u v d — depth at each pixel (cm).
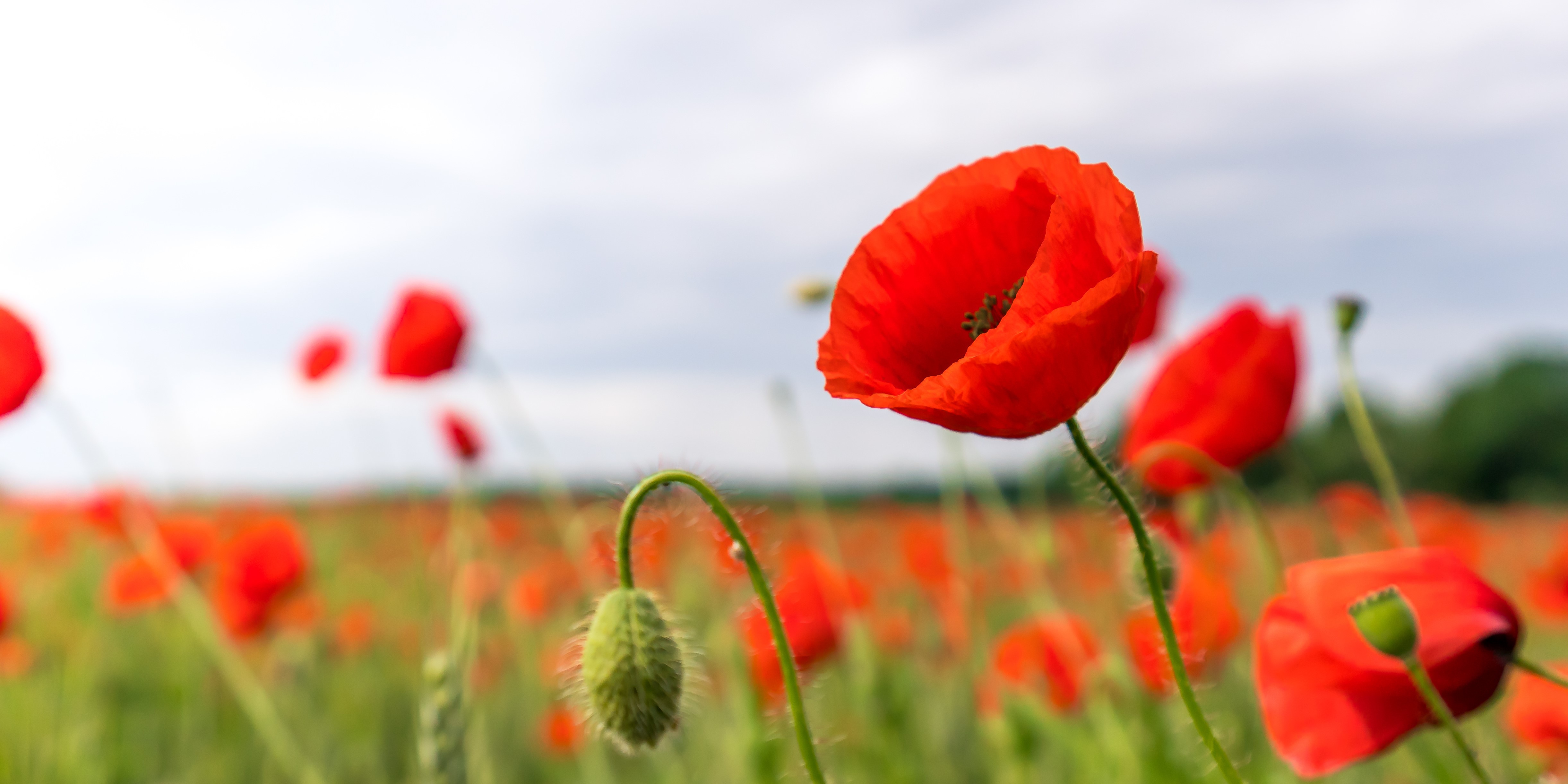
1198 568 230
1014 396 102
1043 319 99
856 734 335
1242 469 225
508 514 727
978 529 590
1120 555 237
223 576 432
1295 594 140
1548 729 224
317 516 859
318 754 472
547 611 550
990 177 123
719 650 304
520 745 504
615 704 141
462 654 299
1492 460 3712
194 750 487
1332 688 137
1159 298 235
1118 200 104
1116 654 254
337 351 467
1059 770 346
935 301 125
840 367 120
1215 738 98
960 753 404
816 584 289
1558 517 1173
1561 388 3794
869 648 334
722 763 337
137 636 618
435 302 404
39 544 693
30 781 379
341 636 598
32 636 574
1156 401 221
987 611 464
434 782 228
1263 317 212
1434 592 131
